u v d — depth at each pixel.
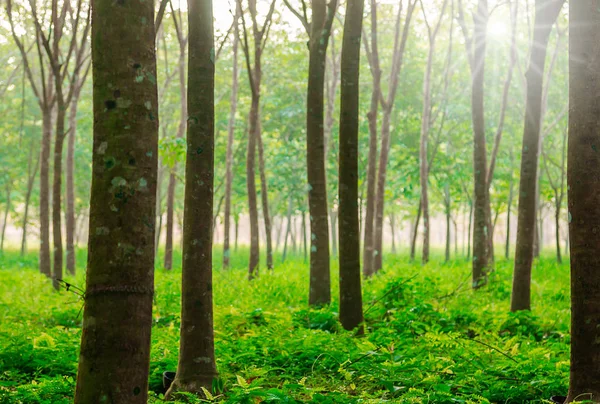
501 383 6.37
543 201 38.69
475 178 16.02
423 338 8.39
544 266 23.45
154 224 3.70
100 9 3.63
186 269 6.20
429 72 22.80
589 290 5.30
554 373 6.64
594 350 5.27
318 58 10.45
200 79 6.30
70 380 6.19
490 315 10.60
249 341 7.95
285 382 6.04
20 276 17.98
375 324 9.73
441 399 5.77
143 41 3.66
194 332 6.12
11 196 35.81
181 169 28.06
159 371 6.90
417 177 28.03
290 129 28.03
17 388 5.96
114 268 3.55
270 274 17.27
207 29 6.33
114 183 3.57
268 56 26.31
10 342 7.83
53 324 10.65
